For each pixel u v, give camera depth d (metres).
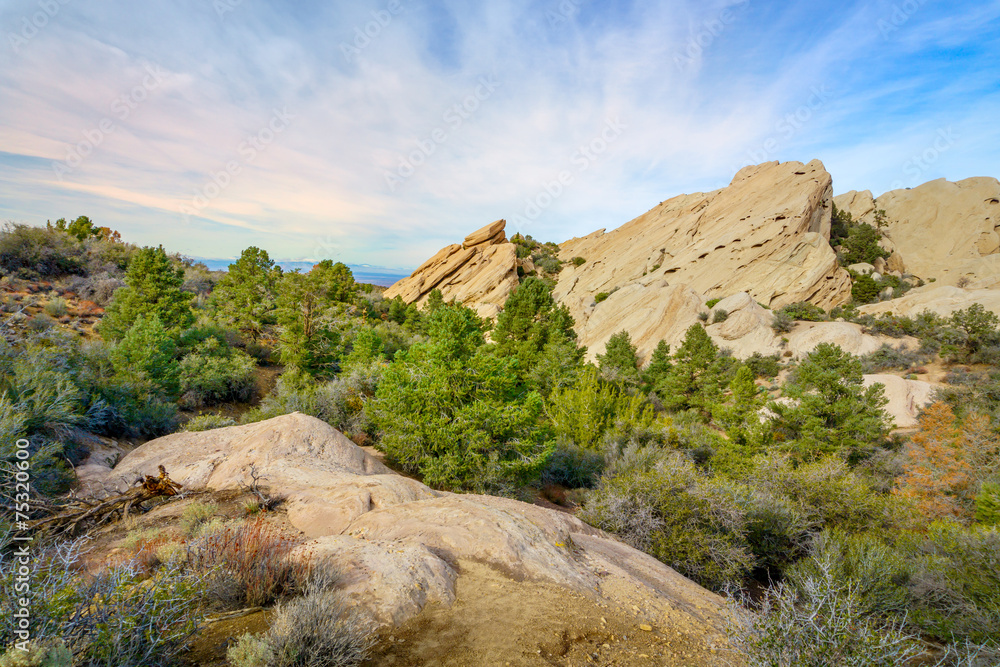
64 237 31.53
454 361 12.05
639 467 12.48
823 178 75.56
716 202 85.25
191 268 46.75
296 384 20.23
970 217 85.81
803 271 63.38
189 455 8.89
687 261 74.25
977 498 10.81
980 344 40.47
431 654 3.47
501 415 11.60
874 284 65.38
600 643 4.01
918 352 43.81
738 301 54.44
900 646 3.18
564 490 15.13
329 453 9.34
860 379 22.41
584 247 106.25
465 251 79.62
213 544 4.49
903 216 94.62
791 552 8.98
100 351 13.48
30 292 24.95
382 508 6.79
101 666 2.55
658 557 8.38
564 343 32.59
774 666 3.15
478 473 11.35
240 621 3.66
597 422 19.08
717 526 8.78
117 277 30.59
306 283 22.73
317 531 6.22
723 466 16.17
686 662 3.89
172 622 2.98
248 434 9.81
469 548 5.43
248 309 31.12
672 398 37.19
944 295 52.94
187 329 24.34
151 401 13.16
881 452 19.83
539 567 5.23
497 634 3.89
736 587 7.58
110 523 6.34
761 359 45.97
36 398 8.15
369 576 4.34
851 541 8.26
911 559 7.32
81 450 8.92
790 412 22.12
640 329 55.56
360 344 24.55
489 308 65.94
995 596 5.64
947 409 22.44
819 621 3.25
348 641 3.22
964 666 4.41
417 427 11.42
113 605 2.82
